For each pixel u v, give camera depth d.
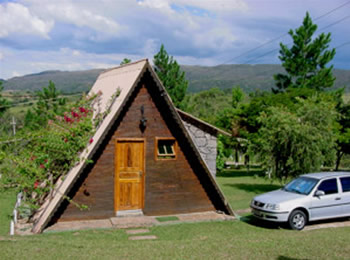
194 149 13.73
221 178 31.72
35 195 14.07
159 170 13.80
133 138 13.45
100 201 12.88
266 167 22.06
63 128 13.58
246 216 14.39
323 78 42.88
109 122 12.27
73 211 12.50
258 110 34.12
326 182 13.18
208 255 8.48
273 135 21.36
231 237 10.58
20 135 14.30
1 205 15.98
